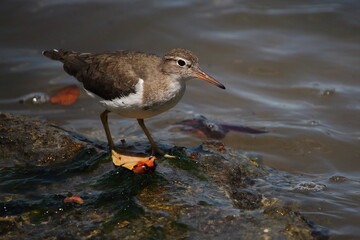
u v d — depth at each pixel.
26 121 12.02
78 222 8.80
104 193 9.62
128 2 20.16
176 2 20.28
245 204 9.88
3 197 9.51
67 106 15.41
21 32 18.55
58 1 20.14
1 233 8.47
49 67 17.16
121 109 10.93
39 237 8.38
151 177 10.16
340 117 14.50
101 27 18.77
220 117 14.76
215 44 18.06
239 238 8.48
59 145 11.23
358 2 19.91
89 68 11.46
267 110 15.07
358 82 16.06
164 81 10.71
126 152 11.34
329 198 10.69
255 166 11.66
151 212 9.05
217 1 20.34
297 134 13.70
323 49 17.70
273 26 18.98
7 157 10.96
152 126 14.25
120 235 8.45
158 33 18.59
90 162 10.77
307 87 16.00
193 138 13.48
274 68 16.97
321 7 19.75
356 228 9.61
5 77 16.50
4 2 19.84
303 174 12.04
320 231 9.40
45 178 10.22
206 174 10.51
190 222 8.83
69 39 18.17
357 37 18.22
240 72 16.88
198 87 16.34
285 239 8.45
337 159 12.70
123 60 11.05
